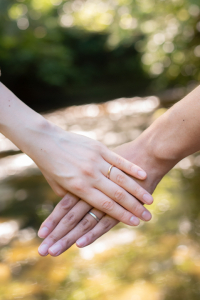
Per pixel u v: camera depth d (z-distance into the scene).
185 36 2.26
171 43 2.30
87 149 0.73
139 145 0.75
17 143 0.73
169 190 1.18
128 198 0.72
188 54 2.30
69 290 0.81
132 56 7.26
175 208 1.05
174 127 0.71
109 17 2.81
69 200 0.74
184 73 2.40
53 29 5.16
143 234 0.96
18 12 4.48
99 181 0.72
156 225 0.99
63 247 0.73
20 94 5.05
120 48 7.21
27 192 1.27
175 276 0.82
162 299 0.77
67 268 0.87
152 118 2.55
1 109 0.72
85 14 2.96
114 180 0.72
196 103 0.69
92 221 0.74
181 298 0.76
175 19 2.29
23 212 1.10
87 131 2.36
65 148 0.73
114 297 0.78
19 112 0.73
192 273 0.82
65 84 5.45
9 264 0.89
